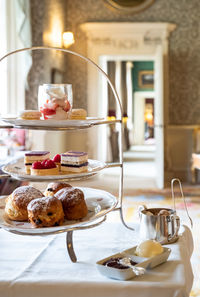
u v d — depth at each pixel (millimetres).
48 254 1191
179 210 4250
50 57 5535
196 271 2533
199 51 6488
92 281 969
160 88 5703
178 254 1167
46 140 5273
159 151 5785
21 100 4750
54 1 5715
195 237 3229
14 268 1081
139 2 6391
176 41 6500
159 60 5730
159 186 5797
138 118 14945
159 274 1025
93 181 6430
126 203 4645
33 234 1033
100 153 6906
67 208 1159
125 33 6402
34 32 5117
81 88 6625
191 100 6539
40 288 967
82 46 6582
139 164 9125
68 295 959
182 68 6531
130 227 1472
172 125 6578
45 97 1226
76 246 1270
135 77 14047
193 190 5664
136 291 945
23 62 4746
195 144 6223
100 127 6879
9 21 4406
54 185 1328
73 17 6582
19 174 1174
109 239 1339
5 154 3838
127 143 13172
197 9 6441
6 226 1066
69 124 1157
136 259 1083
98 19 6535
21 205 1146
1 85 4398
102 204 1289
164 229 1246
